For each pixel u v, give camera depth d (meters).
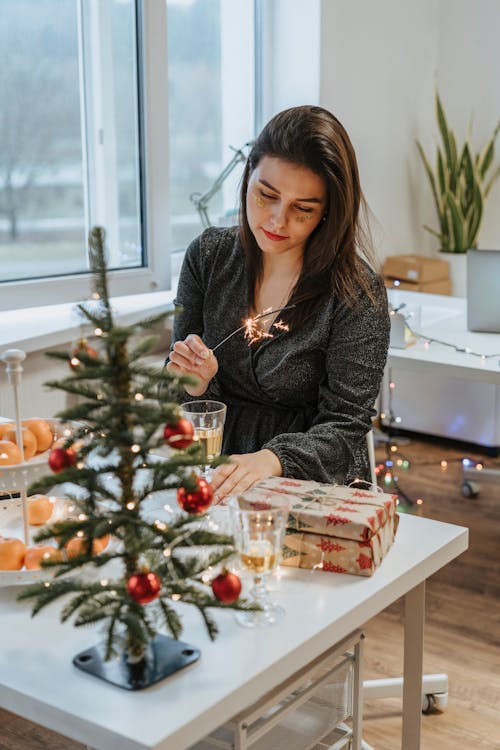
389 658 2.59
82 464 1.26
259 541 1.31
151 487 1.23
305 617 1.36
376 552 1.49
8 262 3.20
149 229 3.65
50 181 3.30
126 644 1.23
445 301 3.79
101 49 3.40
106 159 3.50
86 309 1.22
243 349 2.11
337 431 1.91
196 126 4.01
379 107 4.52
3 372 2.78
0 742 2.25
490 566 3.18
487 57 4.77
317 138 1.84
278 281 2.09
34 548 1.45
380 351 1.99
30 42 3.15
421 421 4.38
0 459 1.48
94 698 1.18
